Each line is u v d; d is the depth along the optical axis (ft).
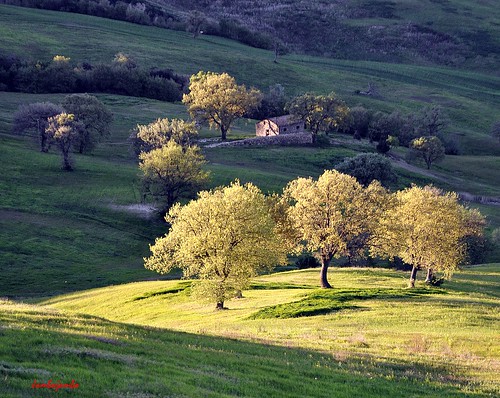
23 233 451.12
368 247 329.31
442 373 157.07
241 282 266.77
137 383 107.76
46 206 506.48
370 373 149.48
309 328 206.49
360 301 254.47
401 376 150.61
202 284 262.26
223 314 253.03
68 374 105.91
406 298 259.39
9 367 104.42
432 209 325.83
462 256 329.93
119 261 434.71
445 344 185.16
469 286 328.70
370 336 194.49
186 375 120.16
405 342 187.73
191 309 274.98
